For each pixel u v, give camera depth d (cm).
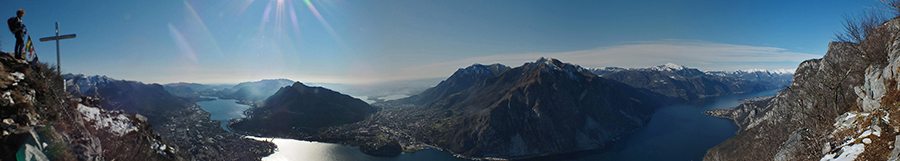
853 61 5525
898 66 3108
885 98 3011
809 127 4397
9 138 1364
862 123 2998
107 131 2155
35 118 1603
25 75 1791
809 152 3666
